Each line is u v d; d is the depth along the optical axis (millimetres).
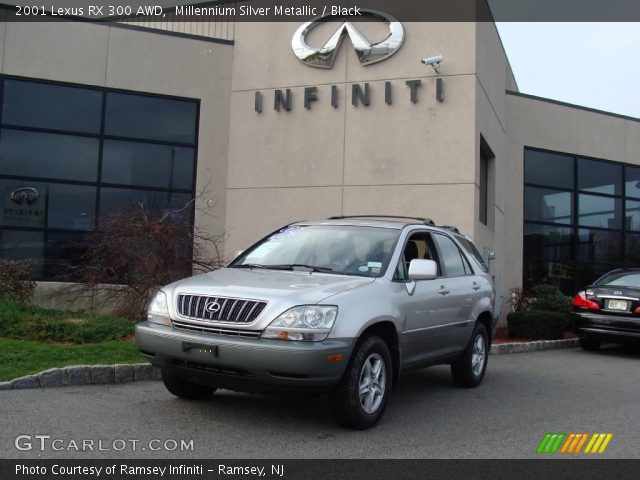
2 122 12883
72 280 11188
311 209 13242
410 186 12656
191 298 5340
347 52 13266
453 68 12594
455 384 7781
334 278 5754
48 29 13164
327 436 5211
